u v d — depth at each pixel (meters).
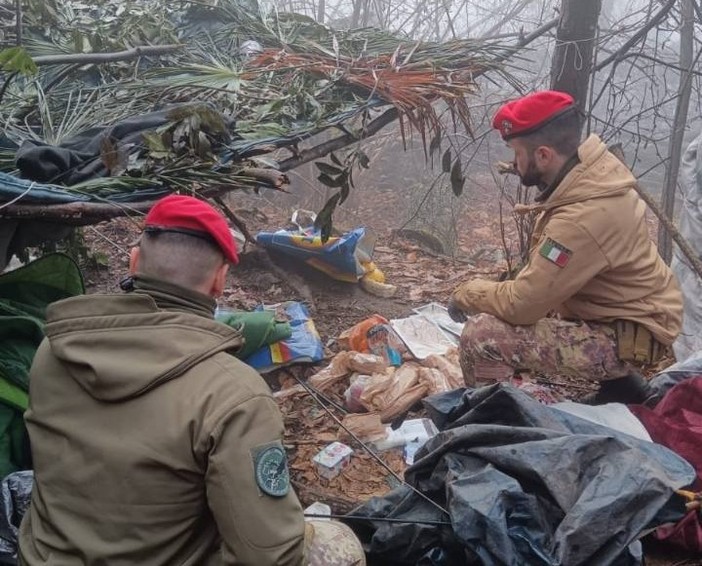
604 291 2.93
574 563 1.95
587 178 2.81
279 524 1.45
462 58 4.27
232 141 3.27
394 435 3.15
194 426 1.44
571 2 4.14
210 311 1.62
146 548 1.46
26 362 2.40
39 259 2.64
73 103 3.67
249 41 4.54
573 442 2.13
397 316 4.67
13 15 4.18
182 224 1.58
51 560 1.49
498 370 3.01
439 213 7.96
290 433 3.27
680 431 2.71
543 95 2.83
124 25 4.34
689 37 5.79
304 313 3.88
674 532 2.47
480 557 1.99
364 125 3.70
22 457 2.36
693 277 4.01
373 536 2.28
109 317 1.50
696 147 4.01
